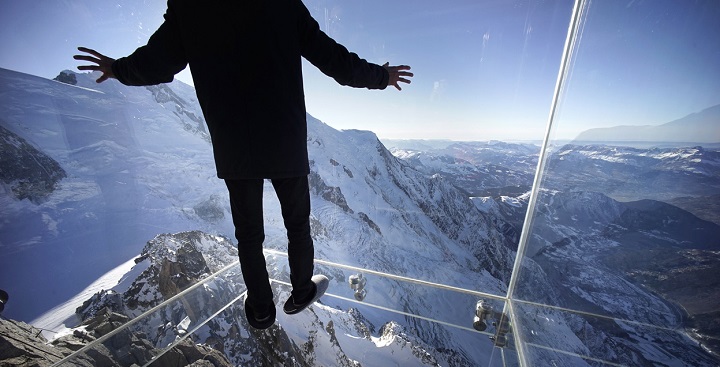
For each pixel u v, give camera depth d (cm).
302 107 132
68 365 202
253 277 146
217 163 130
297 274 153
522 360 247
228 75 119
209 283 317
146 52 137
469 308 311
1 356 576
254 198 139
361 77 151
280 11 123
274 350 1630
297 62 130
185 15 123
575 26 226
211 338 745
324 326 2780
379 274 321
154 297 2342
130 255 5388
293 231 149
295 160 128
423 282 320
